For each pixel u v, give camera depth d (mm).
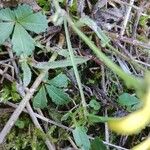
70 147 161
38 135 155
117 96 169
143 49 175
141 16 179
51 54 161
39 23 148
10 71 155
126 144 171
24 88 152
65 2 164
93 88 167
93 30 161
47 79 153
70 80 161
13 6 156
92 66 167
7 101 153
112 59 168
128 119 84
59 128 160
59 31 161
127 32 176
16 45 146
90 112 164
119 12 174
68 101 153
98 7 169
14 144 154
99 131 167
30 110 153
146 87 88
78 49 164
